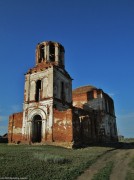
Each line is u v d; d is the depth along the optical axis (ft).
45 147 61.67
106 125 109.70
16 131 82.02
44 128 74.74
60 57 92.53
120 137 179.11
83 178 29.43
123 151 64.44
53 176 27.89
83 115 90.84
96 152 55.31
